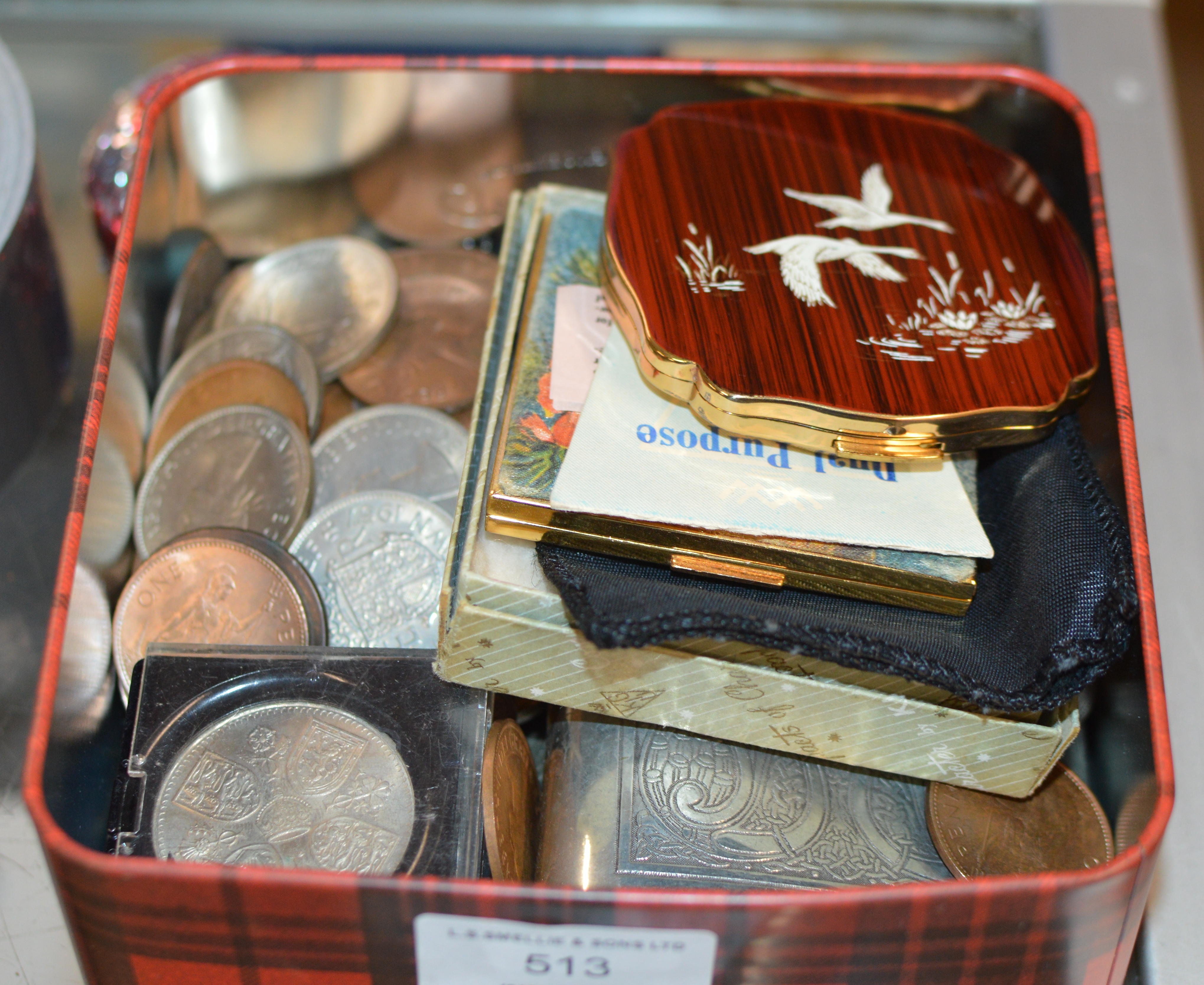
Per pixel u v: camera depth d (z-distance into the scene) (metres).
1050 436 0.63
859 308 0.64
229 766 0.60
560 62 0.78
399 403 0.77
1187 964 0.64
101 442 0.63
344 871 0.56
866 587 0.58
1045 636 0.57
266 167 0.82
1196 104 1.71
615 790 0.62
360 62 0.77
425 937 0.49
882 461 0.62
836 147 0.74
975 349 0.63
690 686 0.59
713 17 1.07
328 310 0.80
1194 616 0.77
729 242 0.66
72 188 0.98
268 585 0.67
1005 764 0.59
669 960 0.49
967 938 0.50
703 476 0.60
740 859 0.60
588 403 0.62
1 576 0.77
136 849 0.57
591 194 0.76
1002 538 0.63
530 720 0.70
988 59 1.06
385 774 0.60
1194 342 0.90
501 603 0.58
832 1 1.07
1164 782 0.54
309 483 0.71
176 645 0.63
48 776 0.52
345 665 0.63
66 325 0.85
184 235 0.80
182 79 0.75
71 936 0.55
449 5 1.07
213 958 0.51
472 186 0.86
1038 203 0.73
